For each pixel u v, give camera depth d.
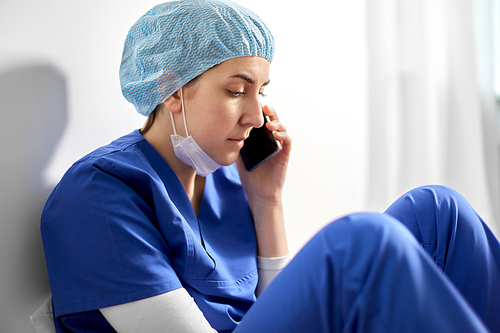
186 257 0.84
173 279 0.77
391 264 0.49
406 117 2.10
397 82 2.07
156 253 0.77
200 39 0.83
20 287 0.86
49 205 0.81
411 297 0.48
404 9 2.03
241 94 0.87
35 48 0.88
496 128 2.40
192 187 0.99
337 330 0.52
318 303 0.51
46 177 0.92
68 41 0.97
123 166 0.82
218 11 0.84
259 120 0.89
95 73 1.04
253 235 1.07
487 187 2.40
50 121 0.92
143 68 0.88
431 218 0.83
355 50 1.86
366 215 0.53
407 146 2.12
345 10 1.80
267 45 0.88
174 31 0.84
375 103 1.96
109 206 0.77
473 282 0.79
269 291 0.57
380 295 0.49
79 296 0.75
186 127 0.87
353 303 0.50
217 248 0.96
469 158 2.31
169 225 0.84
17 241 0.85
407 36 2.06
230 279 0.93
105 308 0.75
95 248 0.75
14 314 0.85
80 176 0.80
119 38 1.12
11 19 0.83
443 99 2.30
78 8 0.99
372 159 1.99
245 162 1.08
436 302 0.49
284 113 1.65
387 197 2.04
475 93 2.29
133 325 0.73
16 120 0.84
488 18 2.33
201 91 0.85
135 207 0.79
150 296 0.74
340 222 0.54
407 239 0.51
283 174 1.11
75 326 0.79
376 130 1.98
